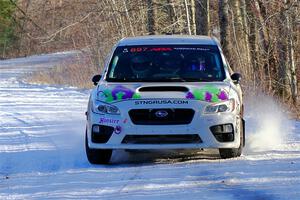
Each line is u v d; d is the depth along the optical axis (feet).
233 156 67.62
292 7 151.23
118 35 211.41
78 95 175.73
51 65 341.21
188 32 175.11
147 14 197.77
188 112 64.54
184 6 183.62
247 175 57.21
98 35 219.00
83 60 236.84
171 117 64.39
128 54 73.87
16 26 402.72
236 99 67.36
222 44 147.54
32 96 176.35
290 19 150.92
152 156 72.13
